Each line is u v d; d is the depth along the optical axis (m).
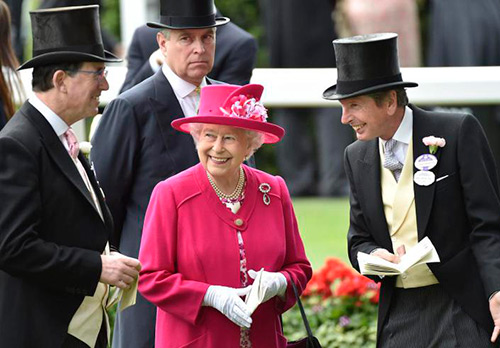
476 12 33.56
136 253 18.98
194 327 16.30
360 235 17.98
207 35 19.08
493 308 16.80
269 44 35.56
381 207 17.55
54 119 15.69
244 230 16.50
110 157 19.00
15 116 15.73
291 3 34.97
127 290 15.92
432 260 16.66
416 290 17.42
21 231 15.06
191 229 16.39
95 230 15.74
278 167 38.75
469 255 17.25
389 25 34.47
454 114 17.45
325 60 35.12
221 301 15.97
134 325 18.97
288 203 17.09
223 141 16.09
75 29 15.70
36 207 15.23
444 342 17.17
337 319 23.19
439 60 33.91
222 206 16.50
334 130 36.59
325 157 36.94
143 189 19.09
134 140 19.06
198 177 16.64
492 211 17.02
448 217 17.19
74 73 15.62
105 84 15.95
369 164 17.70
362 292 23.44
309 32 35.00
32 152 15.31
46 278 15.26
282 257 16.69
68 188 15.55
